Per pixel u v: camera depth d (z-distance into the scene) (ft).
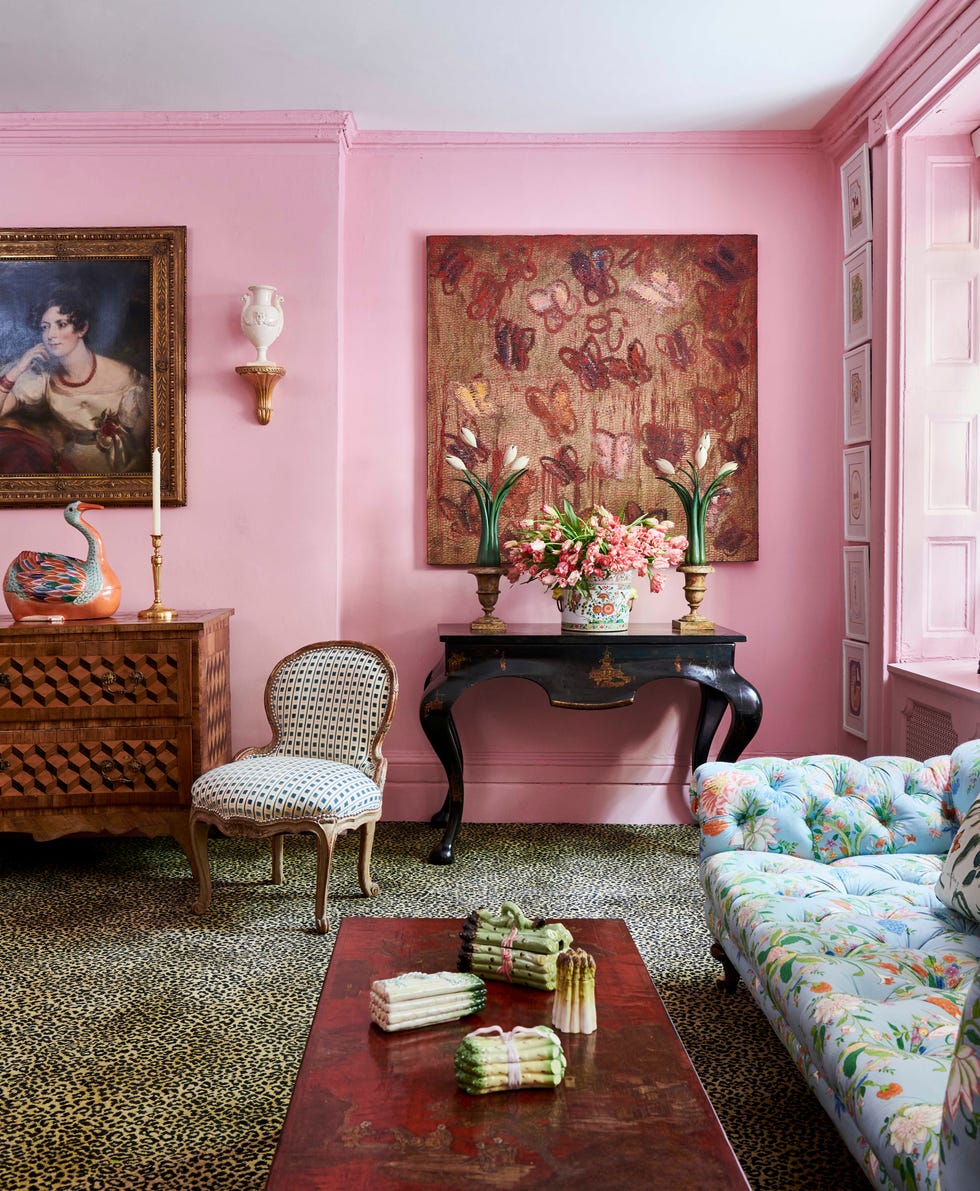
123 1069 7.34
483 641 12.15
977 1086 3.65
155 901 11.02
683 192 14.02
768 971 6.32
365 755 11.32
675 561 12.84
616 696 12.22
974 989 3.80
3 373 13.51
